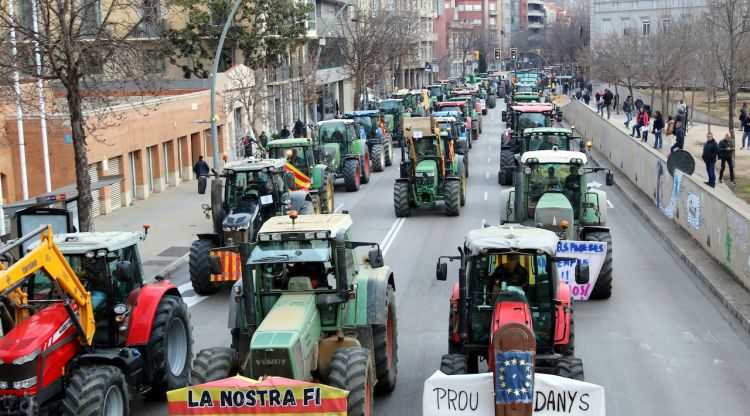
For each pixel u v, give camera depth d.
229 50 55.50
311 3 65.69
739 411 13.73
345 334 13.25
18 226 19.55
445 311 19.81
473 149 56.97
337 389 10.67
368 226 31.06
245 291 12.34
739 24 49.78
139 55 24.77
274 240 12.79
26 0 27.62
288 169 26.89
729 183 36.03
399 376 15.55
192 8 52.06
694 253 24.89
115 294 13.39
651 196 34.12
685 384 14.98
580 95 94.19
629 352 16.80
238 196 22.58
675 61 62.56
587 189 23.14
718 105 72.81
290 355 11.17
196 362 11.83
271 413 10.73
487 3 196.50
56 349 12.16
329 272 12.82
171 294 14.75
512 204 24.08
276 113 55.06
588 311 19.78
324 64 75.06
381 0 95.31
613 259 25.17
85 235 13.91
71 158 33.28
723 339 17.56
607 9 100.50
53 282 12.01
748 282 20.48
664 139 53.19
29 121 32.41
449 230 29.80
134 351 13.38
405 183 32.59
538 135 33.59
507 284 13.15
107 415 12.28
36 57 26.14
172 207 36.88
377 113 49.91
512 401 10.65
